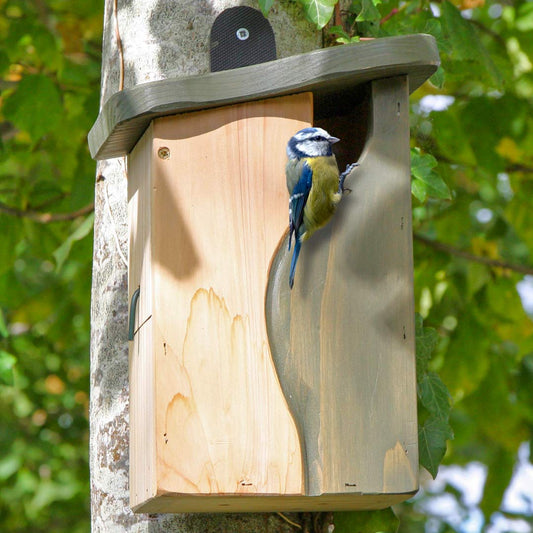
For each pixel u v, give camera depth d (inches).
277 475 259.3
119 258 319.0
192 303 268.4
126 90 280.7
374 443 262.8
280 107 279.7
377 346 268.2
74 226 549.0
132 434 285.9
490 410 527.8
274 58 307.6
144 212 283.3
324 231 273.0
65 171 555.2
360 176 275.9
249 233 273.6
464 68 476.7
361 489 260.2
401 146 277.9
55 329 595.8
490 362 526.0
